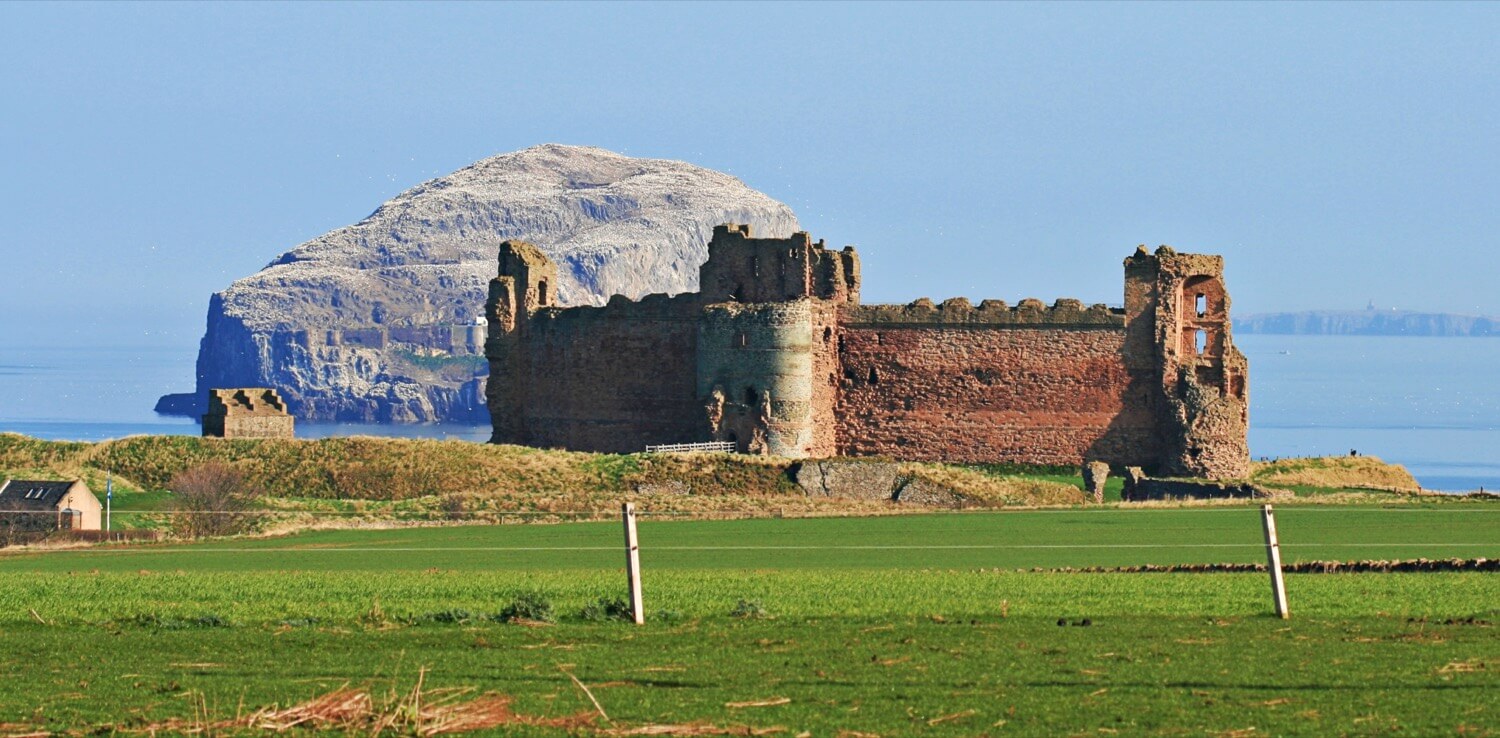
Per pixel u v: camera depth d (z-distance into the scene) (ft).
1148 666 602.03
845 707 543.80
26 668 618.44
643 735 512.63
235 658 631.97
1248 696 556.92
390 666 610.65
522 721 524.52
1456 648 631.15
